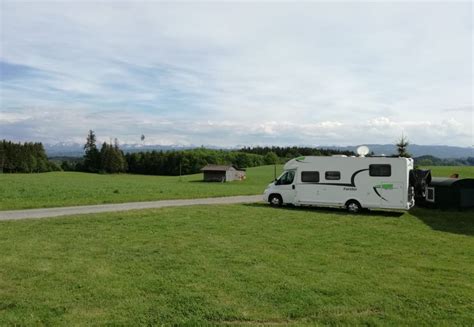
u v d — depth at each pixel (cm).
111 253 1133
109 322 659
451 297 795
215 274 934
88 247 1209
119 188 4203
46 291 804
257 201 2847
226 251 1174
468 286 869
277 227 1630
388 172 2108
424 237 1483
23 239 1323
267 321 677
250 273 946
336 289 834
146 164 12775
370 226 1720
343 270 990
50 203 2447
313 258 1111
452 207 2275
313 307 736
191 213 2006
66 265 998
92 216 1847
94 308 720
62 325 645
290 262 1059
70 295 782
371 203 2142
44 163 13000
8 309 709
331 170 2248
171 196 3155
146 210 2105
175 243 1280
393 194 2095
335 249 1241
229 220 1791
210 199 3028
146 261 1048
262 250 1198
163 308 721
